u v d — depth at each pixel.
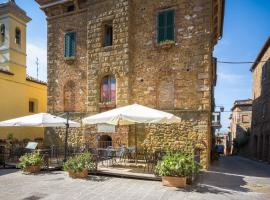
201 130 12.14
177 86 12.84
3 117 17.08
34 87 20.00
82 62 15.54
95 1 14.90
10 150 12.93
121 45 13.94
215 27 15.63
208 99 12.16
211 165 14.37
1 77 17.05
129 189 7.78
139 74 13.80
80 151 12.84
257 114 27.77
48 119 11.53
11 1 18.28
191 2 12.79
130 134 13.53
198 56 12.49
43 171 10.53
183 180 8.07
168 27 13.23
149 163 11.19
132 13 14.17
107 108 14.35
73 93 15.70
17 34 18.95
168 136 12.77
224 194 7.36
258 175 11.21
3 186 8.09
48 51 16.62
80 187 7.98
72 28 15.98
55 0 16.19
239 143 36.06
